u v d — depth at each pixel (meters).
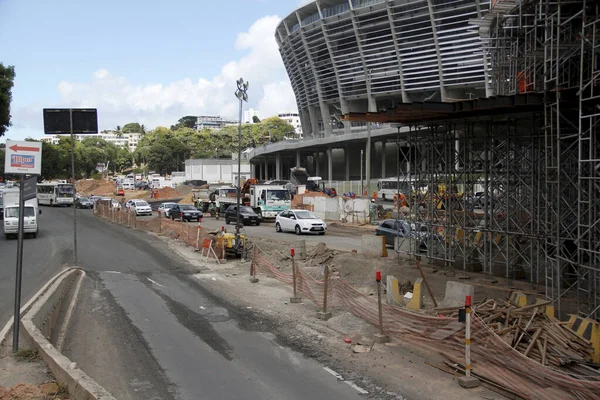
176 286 17.02
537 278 14.61
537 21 14.84
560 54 13.66
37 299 11.75
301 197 53.56
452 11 61.34
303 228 32.19
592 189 11.45
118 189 89.25
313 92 88.12
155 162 149.62
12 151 8.88
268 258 22.22
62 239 30.83
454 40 62.22
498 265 17.45
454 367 8.80
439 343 9.51
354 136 76.88
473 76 61.50
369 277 18.09
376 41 71.12
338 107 86.94
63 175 106.44
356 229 35.97
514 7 15.94
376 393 7.96
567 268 14.16
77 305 14.12
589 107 11.98
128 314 13.05
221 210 49.53
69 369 7.63
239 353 9.93
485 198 16.53
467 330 8.20
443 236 18.88
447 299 12.69
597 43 11.98
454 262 18.06
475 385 8.18
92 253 24.84
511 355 7.90
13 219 30.39
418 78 67.38
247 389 8.10
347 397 7.81
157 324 12.06
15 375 7.99
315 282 13.77
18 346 9.15
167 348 10.22
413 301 13.38
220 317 12.79
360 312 11.81
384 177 83.12
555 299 12.02
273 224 41.28
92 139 162.50
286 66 98.12
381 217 40.81
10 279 17.64
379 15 68.69
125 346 10.31
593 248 11.59
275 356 9.77
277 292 15.98
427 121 17.16
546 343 8.82
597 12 11.72
